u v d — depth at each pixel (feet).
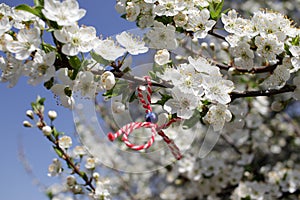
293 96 2.12
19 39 1.87
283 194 3.84
